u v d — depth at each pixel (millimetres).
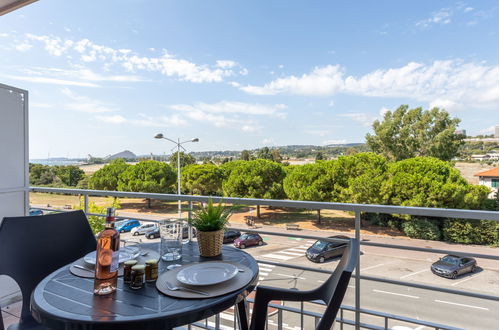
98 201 9125
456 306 6750
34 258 1461
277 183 16031
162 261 1165
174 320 753
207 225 1205
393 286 7996
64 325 739
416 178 11734
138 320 728
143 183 16875
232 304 854
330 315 741
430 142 16156
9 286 2139
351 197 13109
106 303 819
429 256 10281
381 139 17000
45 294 880
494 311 6430
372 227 13047
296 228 14266
